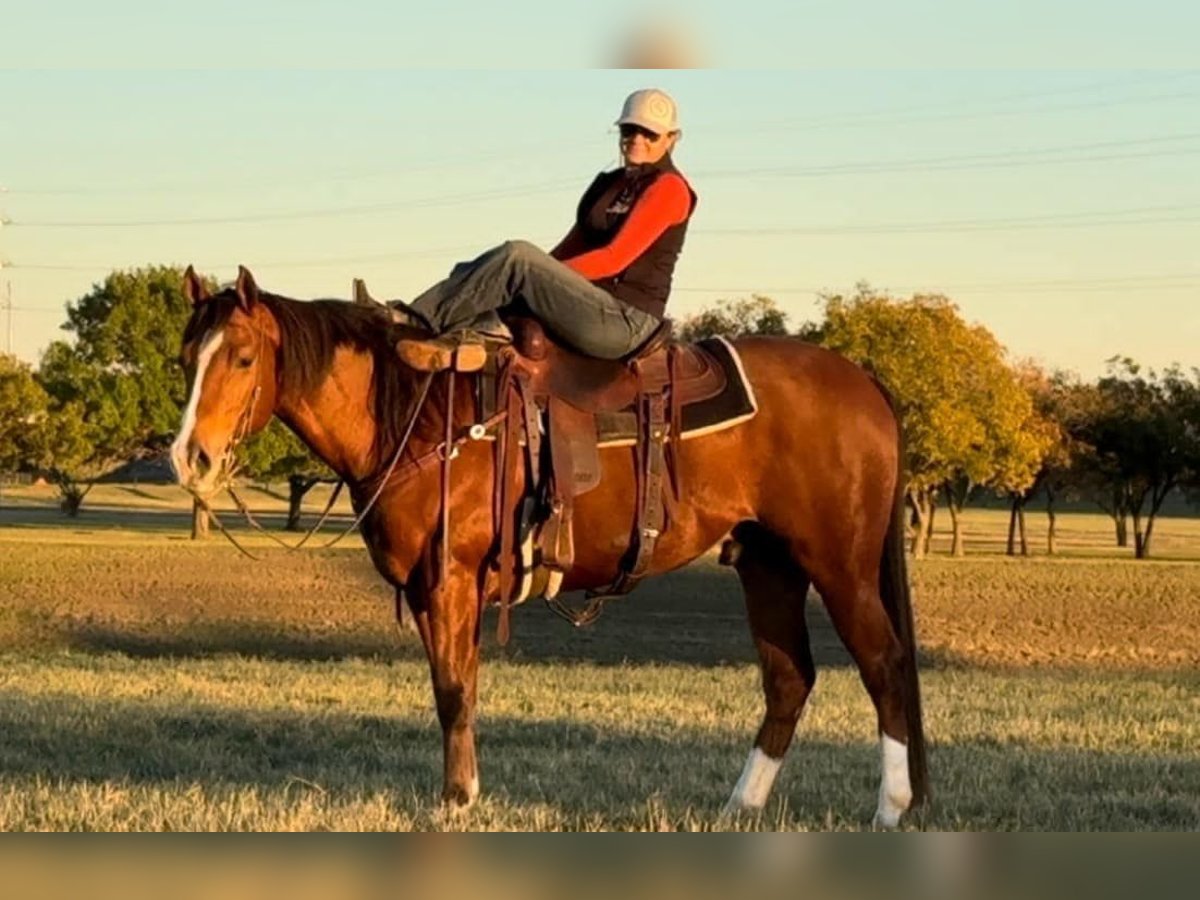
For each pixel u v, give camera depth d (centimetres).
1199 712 1394
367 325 773
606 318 768
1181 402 7294
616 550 783
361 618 3128
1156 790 931
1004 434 6259
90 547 5316
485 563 763
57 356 7581
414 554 758
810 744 1132
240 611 3247
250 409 743
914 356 6200
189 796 834
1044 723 1276
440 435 753
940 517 11225
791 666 838
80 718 1220
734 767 1004
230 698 1413
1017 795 904
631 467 779
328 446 764
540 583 769
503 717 1293
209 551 5156
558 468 757
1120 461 7244
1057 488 7325
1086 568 5081
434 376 759
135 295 7488
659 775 965
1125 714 1370
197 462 732
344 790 888
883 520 821
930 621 3322
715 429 789
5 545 5372
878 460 817
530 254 759
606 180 813
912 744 815
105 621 3030
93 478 8538
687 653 2592
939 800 879
